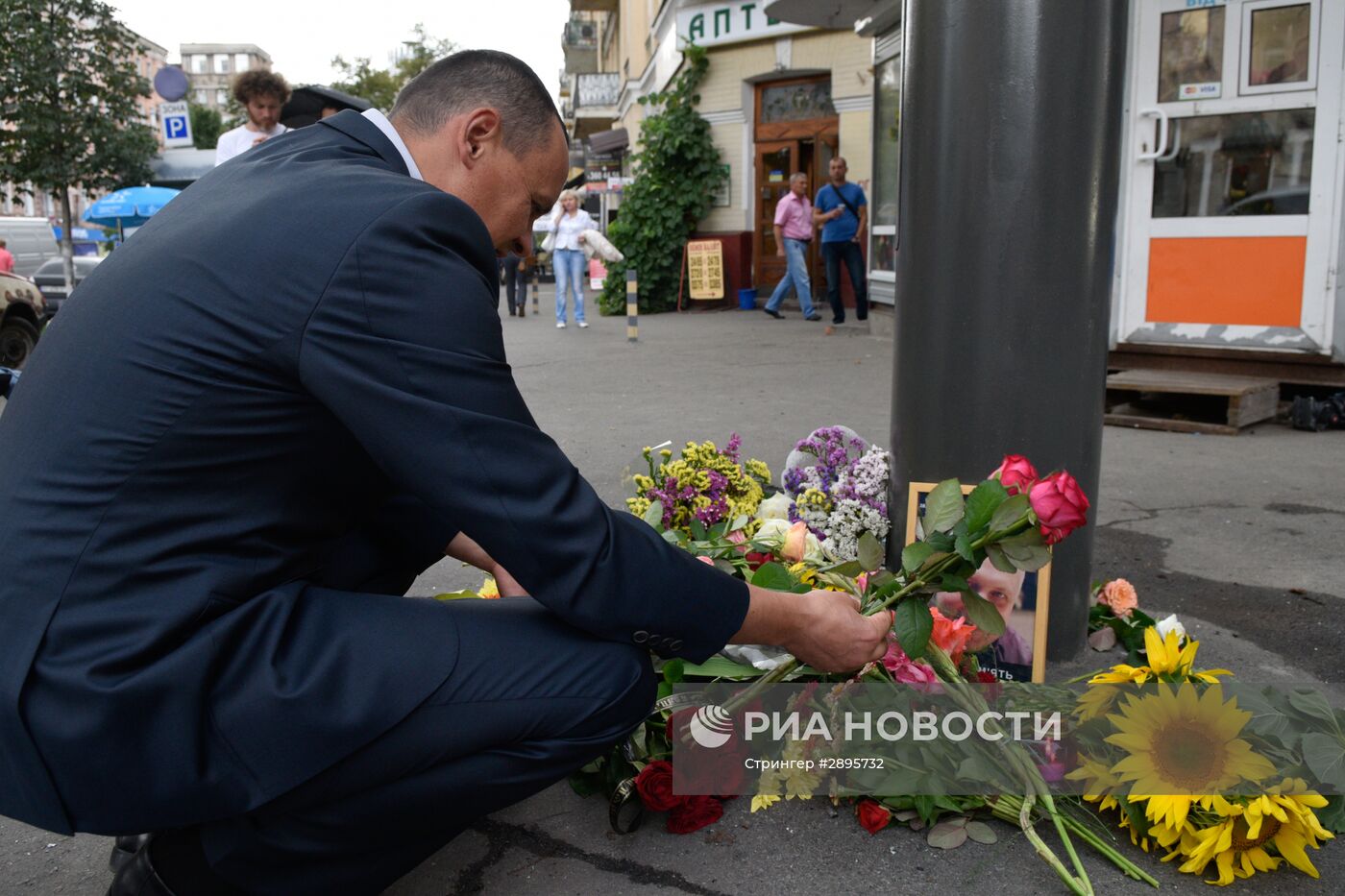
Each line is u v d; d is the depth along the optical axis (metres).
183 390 1.43
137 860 1.61
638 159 16.73
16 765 1.41
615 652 1.70
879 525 3.05
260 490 1.50
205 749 1.43
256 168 1.65
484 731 1.59
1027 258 2.68
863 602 2.07
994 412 2.76
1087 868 1.99
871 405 6.88
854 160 14.55
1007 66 2.61
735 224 16.42
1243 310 6.07
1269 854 2.00
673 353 10.37
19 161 18.55
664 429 6.20
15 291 11.71
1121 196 6.38
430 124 1.76
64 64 18.17
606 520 1.59
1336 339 5.77
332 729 1.48
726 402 7.14
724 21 15.57
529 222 1.90
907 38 2.79
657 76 19.62
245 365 1.44
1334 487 4.64
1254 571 3.60
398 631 1.58
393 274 1.47
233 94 6.49
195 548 1.45
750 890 1.95
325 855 1.57
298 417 1.49
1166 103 6.14
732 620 1.71
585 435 6.10
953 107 2.67
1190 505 4.40
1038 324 2.71
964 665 2.36
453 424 1.47
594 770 2.24
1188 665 2.05
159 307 1.45
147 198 18.34
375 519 2.06
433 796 1.59
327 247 1.46
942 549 1.95
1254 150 5.95
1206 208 6.15
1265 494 4.55
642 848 2.10
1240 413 5.71
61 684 1.37
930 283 2.78
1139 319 6.46
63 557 1.40
